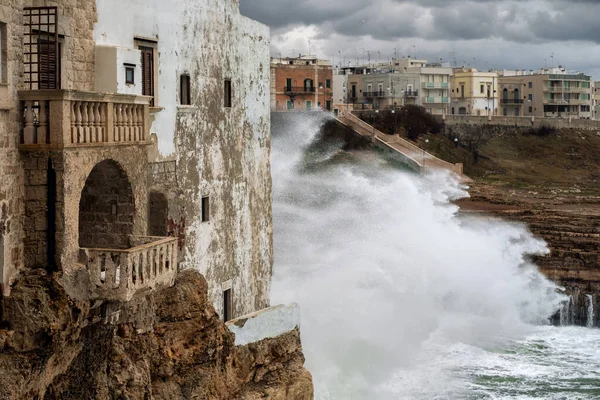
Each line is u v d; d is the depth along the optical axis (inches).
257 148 1325.0
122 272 807.7
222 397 1100.5
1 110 755.4
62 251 789.2
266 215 1363.2
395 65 6471.5
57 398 815.1
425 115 4877.0
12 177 773.3
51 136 776.9
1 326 772.6
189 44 1114.1
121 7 973.8
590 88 6806.1
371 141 4114.2
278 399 1226.6
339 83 5792.3
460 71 6269.7
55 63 821.2
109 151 845.8
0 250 761.0
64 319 788.6
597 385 1854.1
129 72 949.8
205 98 1157.1
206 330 1064.2
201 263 1147.3
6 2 760.3
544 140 5226.4
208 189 1168.8
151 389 938.7
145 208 919.0
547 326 2407.7
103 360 864.3
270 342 1238.9
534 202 3535.9
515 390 1804.9
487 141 5039.4
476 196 3553.2
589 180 4778.5
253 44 1300.4
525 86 6574.8
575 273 2536.9
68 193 788.6
